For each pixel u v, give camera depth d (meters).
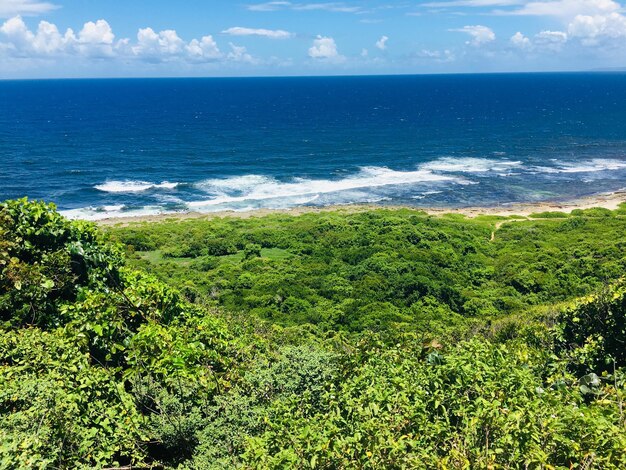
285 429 5.64
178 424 6.95
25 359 7.76
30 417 6.11
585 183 70.25
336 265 38.88
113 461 6.73
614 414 5.47
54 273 10.17
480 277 37.47
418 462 4.72
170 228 48.00
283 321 29.28
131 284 11.30
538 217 54.22
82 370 7.73
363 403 5.86
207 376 8.35
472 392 6.14
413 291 33.03
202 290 33.97
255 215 55.34
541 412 5.32
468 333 18.45
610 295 9.73
